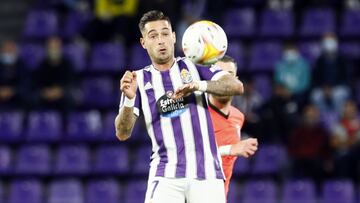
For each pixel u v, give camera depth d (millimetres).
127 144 54406
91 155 54812
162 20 23516
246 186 51094
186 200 23391
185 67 23609
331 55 56438
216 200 23234
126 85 22766
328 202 50688
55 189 52500
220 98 25781
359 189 50875
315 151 51188
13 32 67500
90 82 59844
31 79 57219
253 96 52500
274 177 51750
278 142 52219
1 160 54469
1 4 68750
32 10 67188
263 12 64750
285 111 52375
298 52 60281
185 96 23375
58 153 54469
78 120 56375
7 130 56281
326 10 64625
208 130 23406
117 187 52156
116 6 62438
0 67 57438
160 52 23359
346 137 51750
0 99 57125
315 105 55562
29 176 54062
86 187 52812
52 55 57188
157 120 23406
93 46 62531
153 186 23266
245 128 51406
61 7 67000
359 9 64625
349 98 55812
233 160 25875
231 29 63688
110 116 56531
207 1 62688
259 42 63062
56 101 56688
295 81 56375
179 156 23234
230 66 26000
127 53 62156
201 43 23094
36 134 56031
